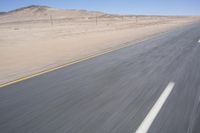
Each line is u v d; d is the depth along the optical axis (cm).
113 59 1105
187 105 502
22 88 679
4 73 899
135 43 1753
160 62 989
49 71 899
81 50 1478
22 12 18700
